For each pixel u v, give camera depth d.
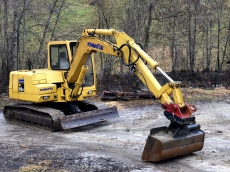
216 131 10.29
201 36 24.91
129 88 18.33
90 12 27.31
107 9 20.20
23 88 11.26
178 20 21.36
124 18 20.53
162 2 21.23
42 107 11.16
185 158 7.84
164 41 22.62
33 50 21.47
